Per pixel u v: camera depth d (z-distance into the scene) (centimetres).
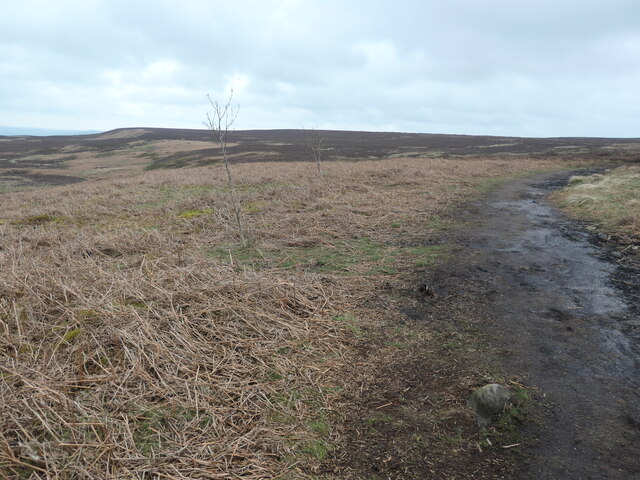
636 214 1070
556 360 422
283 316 492
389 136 9631
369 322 497
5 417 297
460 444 309
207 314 461
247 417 327
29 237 910
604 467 287
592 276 680
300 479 274
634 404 354
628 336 474
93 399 327
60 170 4703
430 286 601
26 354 384
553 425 329
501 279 657
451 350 438
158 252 754
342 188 1520
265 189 1553
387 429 323
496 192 1691
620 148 5450
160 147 7356
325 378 385
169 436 302
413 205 1291
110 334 403
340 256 764
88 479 259
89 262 649
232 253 793
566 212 1262
